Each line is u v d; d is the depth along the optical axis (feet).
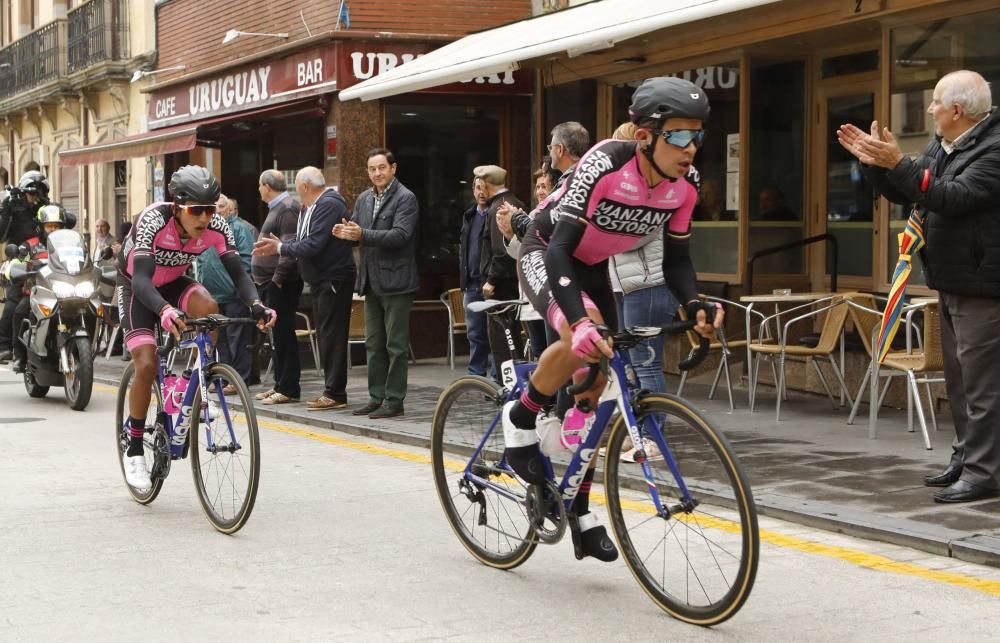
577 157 22.97
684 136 13.58
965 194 18.76
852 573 16.19
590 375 14.40
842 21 31.24
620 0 35.99
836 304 28.78
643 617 14.30
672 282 15.01
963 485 19.58
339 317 32.45
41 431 30.32
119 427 21.66
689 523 13.84
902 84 30.99
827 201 35.94
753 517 13.05
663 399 13.88
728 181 36.50
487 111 46.24
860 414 29.40
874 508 19.13
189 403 19.66
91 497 21.75
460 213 46.44
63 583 15.96
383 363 31.24
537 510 15.52
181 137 53.47
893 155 18.71
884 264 32.14
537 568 16.58
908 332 26.45
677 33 36.27
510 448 15.52
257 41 53.21
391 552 17.56
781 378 28.58
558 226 14.15
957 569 16.33
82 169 81.51
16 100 89.61
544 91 42.91
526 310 26.63
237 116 52.26
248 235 37.81
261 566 16.79
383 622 14.19
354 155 45.73
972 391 19.45
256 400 35.14
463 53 36.73
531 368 15.85
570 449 15.19
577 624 14.07
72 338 34.50
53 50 81.97
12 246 42.98
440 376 40.65
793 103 36.24
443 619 14.30
